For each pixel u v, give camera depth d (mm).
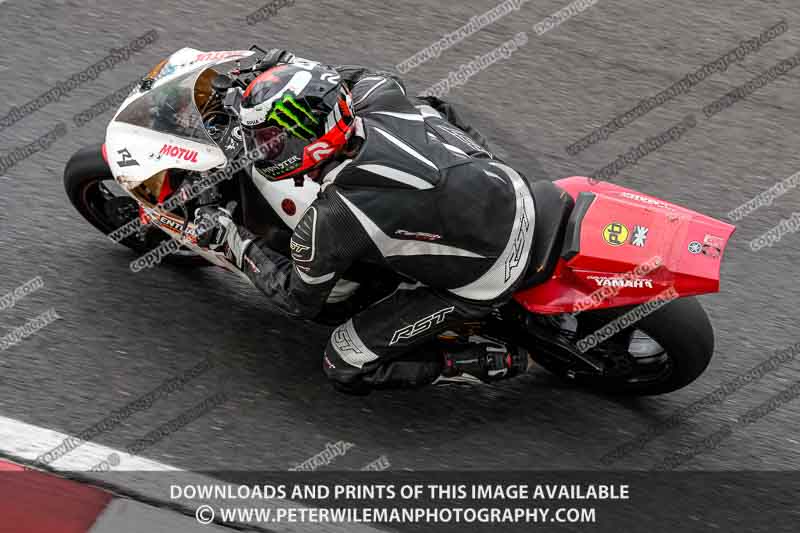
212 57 16016
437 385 16016
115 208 17922
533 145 22344
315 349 17625
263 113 13344
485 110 23062
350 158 13898
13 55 22734
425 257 14203
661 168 22250
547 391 17531
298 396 16812
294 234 14273
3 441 15266
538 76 24250
